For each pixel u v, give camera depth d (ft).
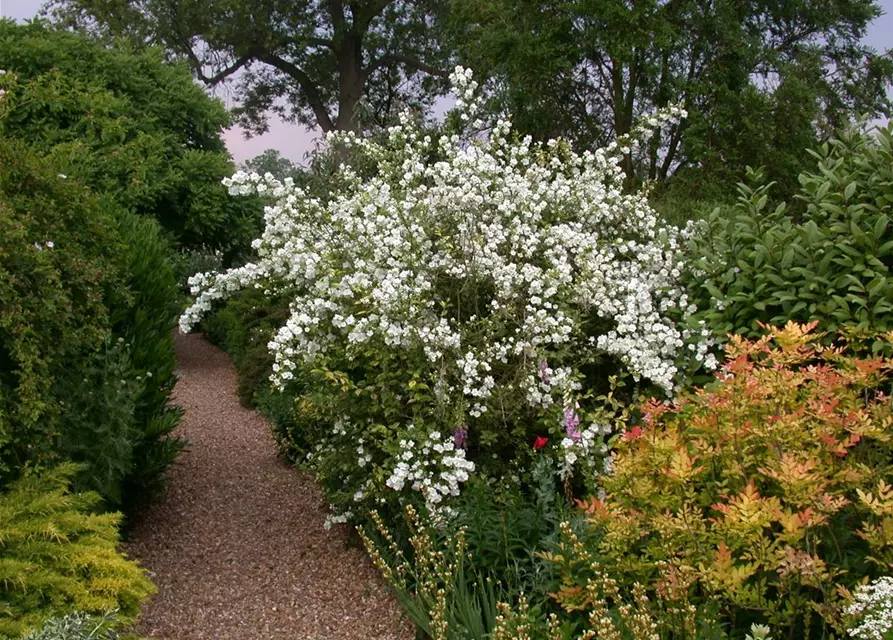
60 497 11.87
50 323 14.35
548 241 16.17
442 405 14.17
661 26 39.19
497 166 17.31
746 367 10.53
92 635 9.18
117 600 10.68
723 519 9.83
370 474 15.66
